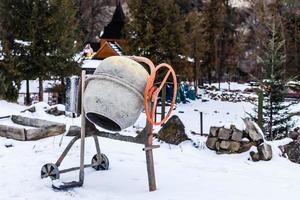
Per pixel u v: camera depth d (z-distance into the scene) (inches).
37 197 265.1
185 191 280.1
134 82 271.3
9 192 274.4
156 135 440.1
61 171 295.9
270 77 677.3
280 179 319.3
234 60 2635.3
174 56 1478.8
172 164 352.2
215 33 2456.9
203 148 414.0
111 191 280.4
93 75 277.9
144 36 1456.7
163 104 657.6
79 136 302.7
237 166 359.3
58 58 1062.4
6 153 369.4
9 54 998.4
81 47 1151.0
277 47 690.8
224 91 2063.2
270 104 664.4
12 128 427.5
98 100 271.4
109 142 420.8
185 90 1732.3
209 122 1073.5
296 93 1378.0
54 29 1052.5
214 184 296.8
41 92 1088.8
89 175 314.5
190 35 2055.9
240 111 1460.4
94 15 3351.4
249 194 273.6
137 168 336.5
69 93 298.0
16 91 995.3
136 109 275.1
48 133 434.0
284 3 2361.0
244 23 2896.2
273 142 413.4
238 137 397.1
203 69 2455.7
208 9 2459.4
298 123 856.9
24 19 1040.8
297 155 396.2
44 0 1046.4
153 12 1455.5
